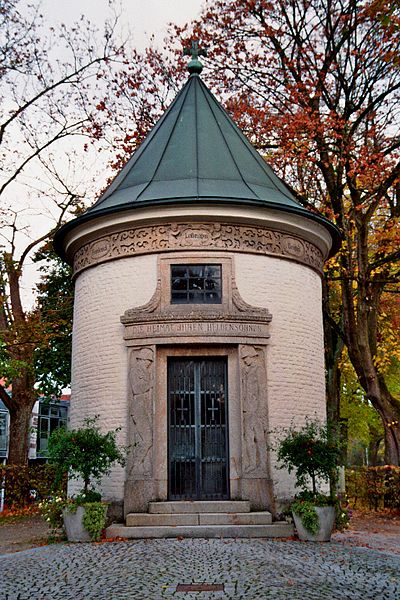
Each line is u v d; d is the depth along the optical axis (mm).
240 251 14203
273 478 13289
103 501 13078
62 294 26516
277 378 13844
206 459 13438
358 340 20844
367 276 21062
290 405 13852
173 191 14484
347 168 20703
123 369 13875
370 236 23234
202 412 13617
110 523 12953
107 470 13023
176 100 17750
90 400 14250
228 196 14062
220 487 13344
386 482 20719
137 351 13680
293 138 20312
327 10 21234
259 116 21219
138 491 12914
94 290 14828
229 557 9703
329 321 22453
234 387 13562
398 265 22594
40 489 22438
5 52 23188
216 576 8461
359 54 20234
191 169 15312
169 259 14078
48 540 12844
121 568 9062
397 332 25812
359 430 36375
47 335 23047
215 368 13828
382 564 9523
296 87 21031
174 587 7922
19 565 9617
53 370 26047
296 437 12430
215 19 22719
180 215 14062
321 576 8562
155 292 13922
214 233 14156
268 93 22906
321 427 13359
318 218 15062
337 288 25984
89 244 15242
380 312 25719
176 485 13312
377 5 9680
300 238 15125
